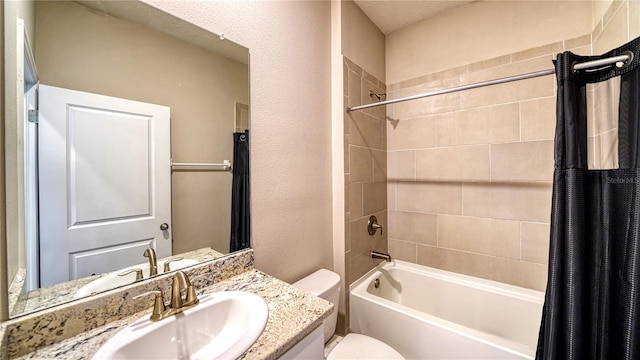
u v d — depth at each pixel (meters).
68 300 0.69
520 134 1.62
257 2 1.18
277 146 1.29
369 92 1.94
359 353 1.17
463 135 1.83
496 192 1.71
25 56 0.63
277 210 1.29
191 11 0.96
